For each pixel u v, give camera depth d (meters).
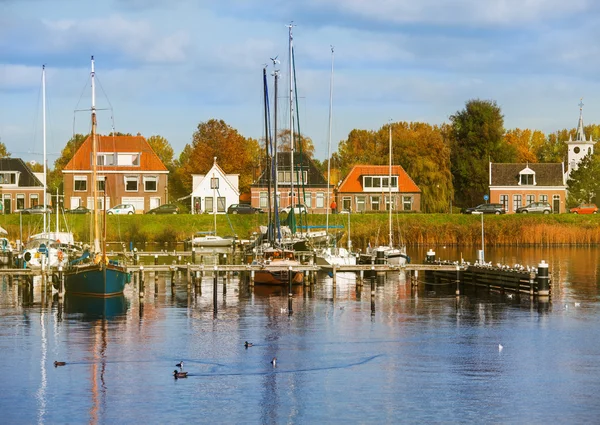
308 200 179.50
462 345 66.19
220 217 163.12
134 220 160.75
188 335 69.25
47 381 56.00
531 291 88.69
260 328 72.31
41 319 75.88
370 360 61.53
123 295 87.56
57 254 94.25
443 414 49.97
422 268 95.06
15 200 179.50
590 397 53.12
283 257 98.88
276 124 108.12
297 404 51.66
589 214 169.00
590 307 82.75
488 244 163.25
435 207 189.00
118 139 182.25
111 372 58.12
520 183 189.00
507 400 52.53
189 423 48.56
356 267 93.38
